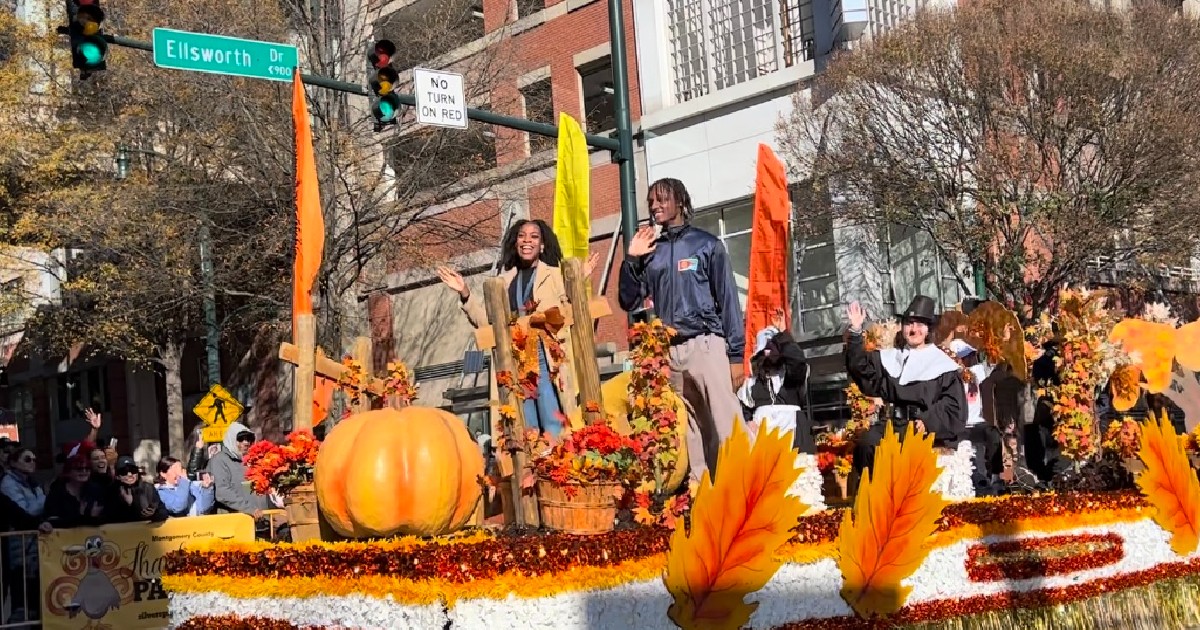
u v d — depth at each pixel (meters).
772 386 9.61
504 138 27.14
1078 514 9.23
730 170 24.31
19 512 11.56
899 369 10.10
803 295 23.27
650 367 7.38
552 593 6.09
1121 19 19.75
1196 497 10.36
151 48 13.02
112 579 11.05
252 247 25.38
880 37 20.00
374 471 7.19
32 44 27.16
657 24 25.80
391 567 6.36
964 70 18.83
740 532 6.81
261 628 7.36
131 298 26.19
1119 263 22.98
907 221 19.98
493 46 25.91
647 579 6.46
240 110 22.75
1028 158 19.02
